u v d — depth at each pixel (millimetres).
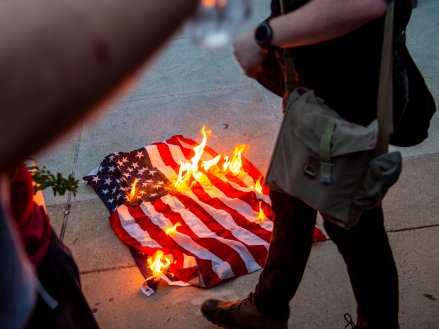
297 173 1487
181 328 2271
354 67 1451
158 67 4492
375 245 1680
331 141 1411
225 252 2596
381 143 1417
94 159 3457
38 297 1201
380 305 1749
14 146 339
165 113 3865
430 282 2367
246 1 432
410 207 2791
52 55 335
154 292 2438
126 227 2799
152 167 3258
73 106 353
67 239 2793
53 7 341
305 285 2408
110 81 366
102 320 2328
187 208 2906
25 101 331
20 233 1176
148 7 370
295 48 1508
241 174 3154
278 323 2037
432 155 3160
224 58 4547
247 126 3656
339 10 1290
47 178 1496
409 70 1612
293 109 1513
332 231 1706
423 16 4910
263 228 2762
